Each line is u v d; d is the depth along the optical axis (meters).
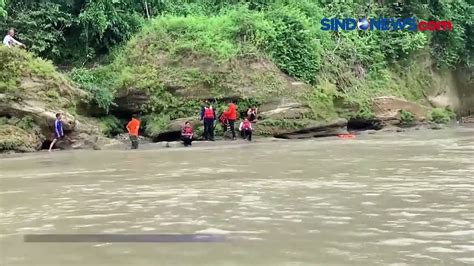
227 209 6.46
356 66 31.78
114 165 12.82
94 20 25.14
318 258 4.18
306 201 6.97
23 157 16.31
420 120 30.83
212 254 4.35
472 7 38.62
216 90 24.72
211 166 11.98
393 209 6.32
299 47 27.50
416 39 34.19
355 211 6.21
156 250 4.51
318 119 25.56
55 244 4.80
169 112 24.11
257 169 11.14
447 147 16.69
